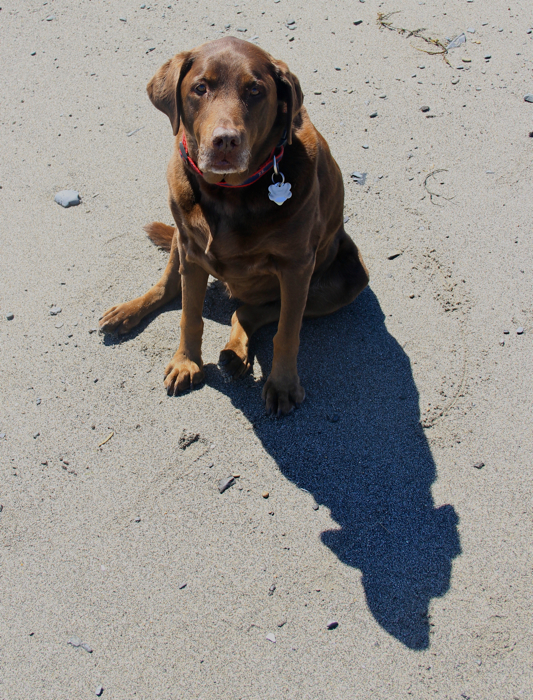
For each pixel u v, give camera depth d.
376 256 1.86
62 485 1.51
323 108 2.19
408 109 2.19
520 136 2.11
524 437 1.56
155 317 1.75
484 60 2.36
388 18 2.57
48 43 2.54
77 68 2.41
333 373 1.67
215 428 1.58
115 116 2.21
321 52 2.41
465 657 1.32
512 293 1.78
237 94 1.33
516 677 1.30
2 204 1.98
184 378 1.62
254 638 1.34
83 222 1.94
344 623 1.35
